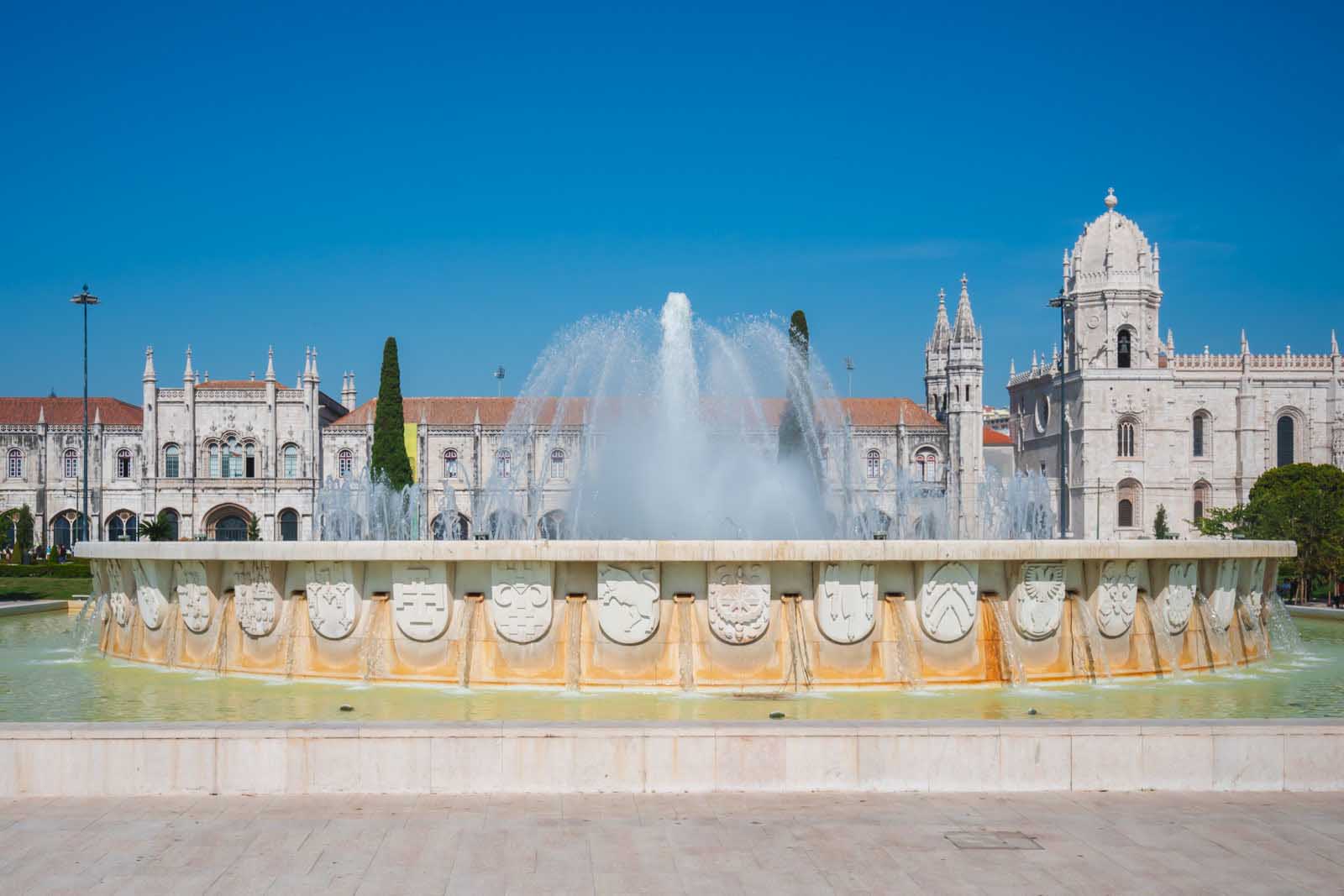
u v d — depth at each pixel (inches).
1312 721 535.5
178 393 4188.0
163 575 943.0
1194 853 427.8
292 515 4163.4
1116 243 4510.3
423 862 413.4
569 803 487.8
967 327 4153.5
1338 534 2059.5
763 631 796.0
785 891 387.9
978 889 390.3
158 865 410.0
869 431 4195.4
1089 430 4473.4
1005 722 527.2
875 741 508.7
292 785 499.8
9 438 4271.7
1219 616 941.8
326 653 854.5
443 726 514.3
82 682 869.2
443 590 815.1
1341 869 411.2
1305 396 4680.1
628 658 797.2
